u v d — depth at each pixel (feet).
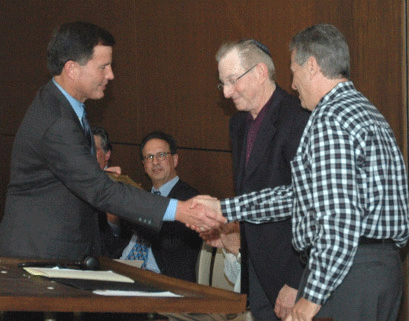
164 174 13.78
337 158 7.33
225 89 10.07
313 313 7.23
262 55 9.99
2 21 21.49
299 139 9.45
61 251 9.49
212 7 14.80
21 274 7.49
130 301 6.32
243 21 14.07
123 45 17.35
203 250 12.86
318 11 12.43
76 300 6.13
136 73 17.04
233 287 12.54
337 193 7.25
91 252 10.00
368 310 7.79
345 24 11.92
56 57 9.74
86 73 9.75
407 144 11.15
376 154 7.55
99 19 18.10
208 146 15.24
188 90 15.65
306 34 8.29
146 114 16.89
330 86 8.16
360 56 11.71
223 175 14.90
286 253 9.63
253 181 9.83
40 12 20.13
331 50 8.11
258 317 10.50
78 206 9.70
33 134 9.46
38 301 6.02
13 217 9.62
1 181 21.81
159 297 6.53
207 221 9.52
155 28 16.39
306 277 8.01
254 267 10.07
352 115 7.55
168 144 13.88
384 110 11.42
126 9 17.16
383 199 7.61
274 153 9.64
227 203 9.55
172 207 9.54
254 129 10.27
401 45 11.11
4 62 21.50
